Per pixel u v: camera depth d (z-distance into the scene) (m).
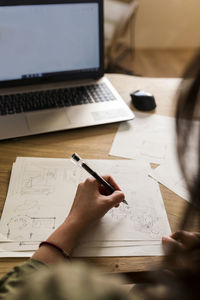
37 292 0.25
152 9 2.74
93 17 0.91
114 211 0.64
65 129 0.83
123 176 0.73
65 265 0.28
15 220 0.61
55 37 0.90
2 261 0.55
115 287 0.26
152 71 2.64
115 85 1.05
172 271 0.37
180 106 0.37
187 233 0.55
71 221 0.58
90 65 0.97
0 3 0.82
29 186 0.68
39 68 0.92
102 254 0.57
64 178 0.71
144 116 0.92
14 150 0.78
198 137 0.36
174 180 0.73
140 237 0.60
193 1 2.70
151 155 0.80
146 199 0.68
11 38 0.86
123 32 2.54
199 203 0.39
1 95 0.90
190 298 0.32
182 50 2.96
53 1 0.86
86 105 0.91
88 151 0.79
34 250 0.57
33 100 0.90
